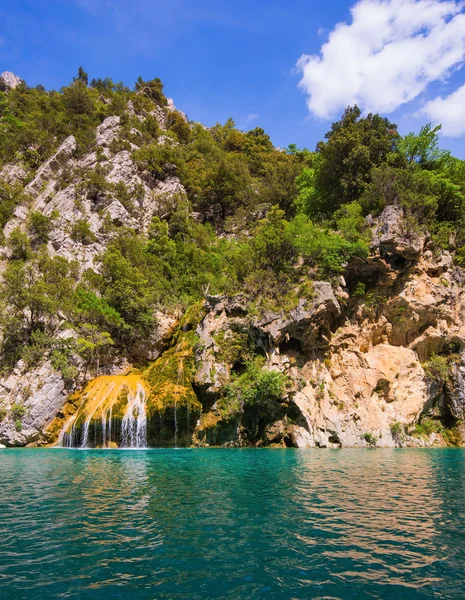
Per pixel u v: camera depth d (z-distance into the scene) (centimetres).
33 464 1955
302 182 5800
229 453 2495
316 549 800
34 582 656
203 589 637
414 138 4494
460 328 3588
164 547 805
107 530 904
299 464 1966
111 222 5178
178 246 5141
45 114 7138
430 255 3675
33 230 4966
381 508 1100
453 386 3575
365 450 2798
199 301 3878
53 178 5884
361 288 3575
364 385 3334
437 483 1473
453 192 3934
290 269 3438
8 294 3753
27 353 3500
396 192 3812
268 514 1032
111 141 6594
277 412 3075
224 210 6606
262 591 631
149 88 9819
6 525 938
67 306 3791
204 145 7900
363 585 653
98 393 3284
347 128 4669
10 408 3231
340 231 3703
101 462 2028
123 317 3953
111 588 638
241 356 3206
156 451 2631
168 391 3055
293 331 3186
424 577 683
